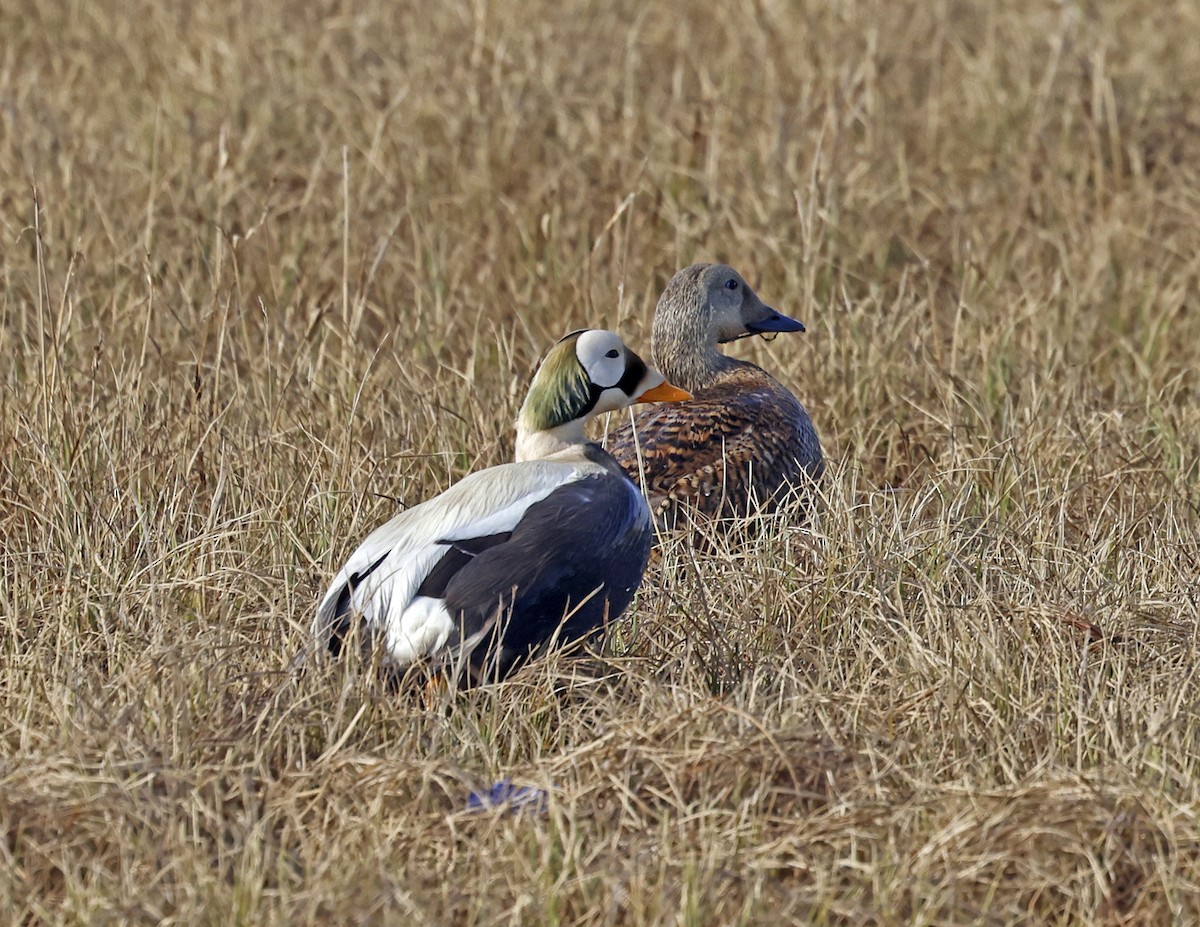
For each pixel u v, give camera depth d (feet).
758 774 25.73
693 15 78.43
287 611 31.09
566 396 32.35
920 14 77.66
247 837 23.73
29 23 77.51
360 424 41.09
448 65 69.92
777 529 36.81
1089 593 32.81
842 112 63.62
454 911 22.93
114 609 31.32
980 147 65.57
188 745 26.17
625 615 33.06
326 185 60.49
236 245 48.34
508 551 29.07
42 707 27.99
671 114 64.28
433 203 57.93
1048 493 38.27
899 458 42.83
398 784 25.52
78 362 45.68
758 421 39.88
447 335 48.83
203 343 43.01
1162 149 63.67
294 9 78.43
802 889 22.97
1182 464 40.91
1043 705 28.17
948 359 47.11
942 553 34.19
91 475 37.55
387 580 28.91
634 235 55.31
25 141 59.72
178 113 64.59
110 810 24.27
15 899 23.21
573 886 22.93
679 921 22.20
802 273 53.16
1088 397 45.44
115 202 56.18
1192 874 23.84
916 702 28.14
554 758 26.43
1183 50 75.05
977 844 24.04
